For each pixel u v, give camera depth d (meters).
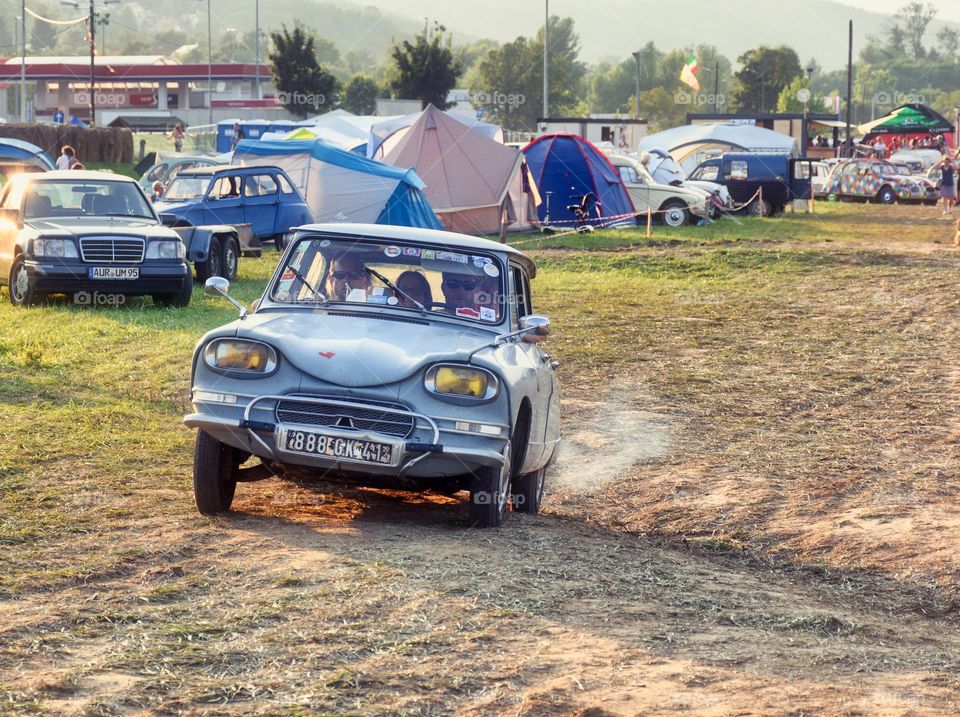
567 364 27.73
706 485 17.45
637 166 75.94
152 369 24.69
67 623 9.64
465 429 12.96
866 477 17.83
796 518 15.87
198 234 40.88
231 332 13.46
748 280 46.62
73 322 30.80
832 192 110.50
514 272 15.60
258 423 12.96
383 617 10.02
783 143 95.12
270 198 48.59
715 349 30.20
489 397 13.04
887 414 22.53
